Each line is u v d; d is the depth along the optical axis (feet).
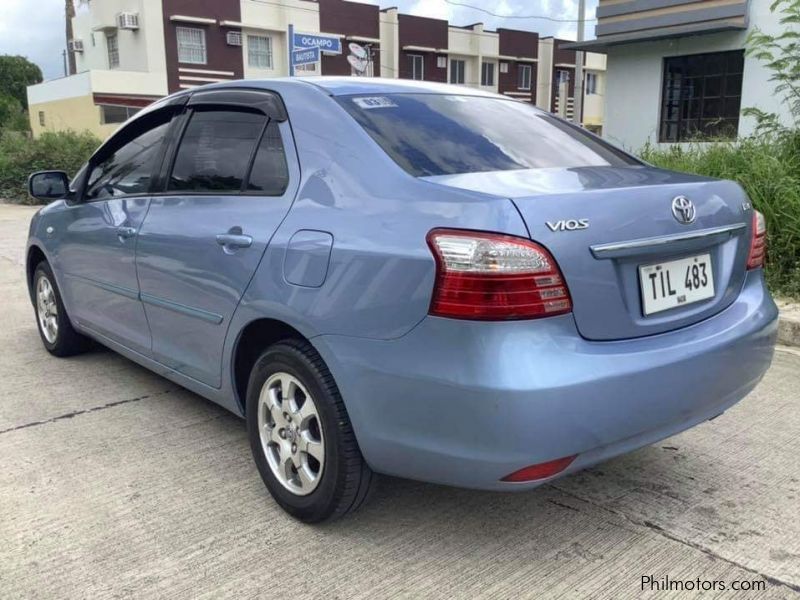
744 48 36.55
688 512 9.52
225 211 10.01
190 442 11.73
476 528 9.16
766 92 36.17
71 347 16.10
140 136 12.89
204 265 10.08
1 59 174.60
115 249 12.51
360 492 8.61
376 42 115.55
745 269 9.44
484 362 6.95
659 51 40.52
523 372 6.90
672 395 7.91
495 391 6.89
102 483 10.33
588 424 7.23
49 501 9.82
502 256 6.96
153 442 11.73
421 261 7.30
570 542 8.84
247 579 8.11
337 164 8.80
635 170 9.64
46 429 12.26
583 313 7.38
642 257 7.93
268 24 104.53
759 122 25.58
